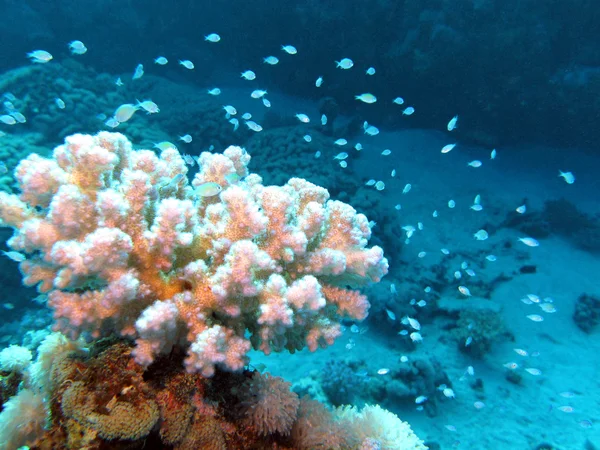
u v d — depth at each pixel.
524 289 10.98
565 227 14.22
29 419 1.87
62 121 11.78
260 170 12.04
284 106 21.31
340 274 2.58
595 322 9.96
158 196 2.29
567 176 10.02
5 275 8.18
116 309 1.91
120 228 1.99
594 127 17.81
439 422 7.03
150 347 1.82
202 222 2.54
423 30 17.83
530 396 7.85
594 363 8.77
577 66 17.98
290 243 2.19
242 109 20.03
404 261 11.41
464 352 8.73
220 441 1.93
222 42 23.70
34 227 1.96
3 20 19.17
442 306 9.70
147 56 22.39
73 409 1.72
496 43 16.91
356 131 18.62
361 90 20.30
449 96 18.59
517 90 17.56
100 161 2.01
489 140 18.48
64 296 1.89
